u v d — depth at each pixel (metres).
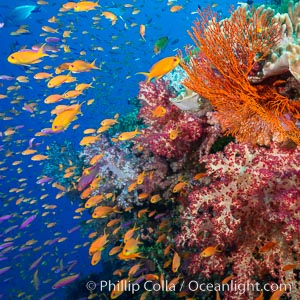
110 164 0.98
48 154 1.71
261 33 0.47
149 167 0.84
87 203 0.86
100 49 1.99
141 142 0.85
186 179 0.74
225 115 0.52
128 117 1.34
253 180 0.48
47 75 1.16
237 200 0.49
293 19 0.54
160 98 0.75
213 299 0.69
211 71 0.49
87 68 1.02
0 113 1.87
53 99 1.00
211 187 0.53
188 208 0.57
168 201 0.85
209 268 0.56
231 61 0.46
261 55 0.49
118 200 0.95
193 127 0.65
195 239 0.55
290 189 0.45
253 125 0.51
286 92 0.48
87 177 1.08
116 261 1.45
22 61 0.84
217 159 0.52
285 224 0.44
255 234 0.51
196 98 0.61
